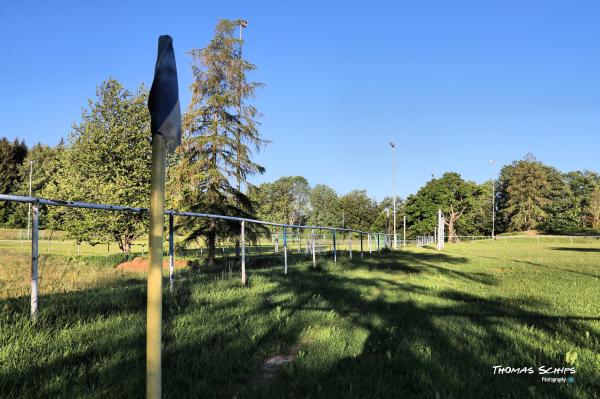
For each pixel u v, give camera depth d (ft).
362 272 40.60
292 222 295.07
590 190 302.45
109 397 9.29
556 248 125.59
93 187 64.80
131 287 24.08
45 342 12.36
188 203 58.29
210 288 23.89
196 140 57.98
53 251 84.84
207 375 10.82
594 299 24.84
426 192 254.68
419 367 11.76
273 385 10.50
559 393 10.26
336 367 11.75
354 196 338.95
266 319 17.11
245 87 61.72
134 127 74.90
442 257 75.10
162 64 6.35
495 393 10.12
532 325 17.15
